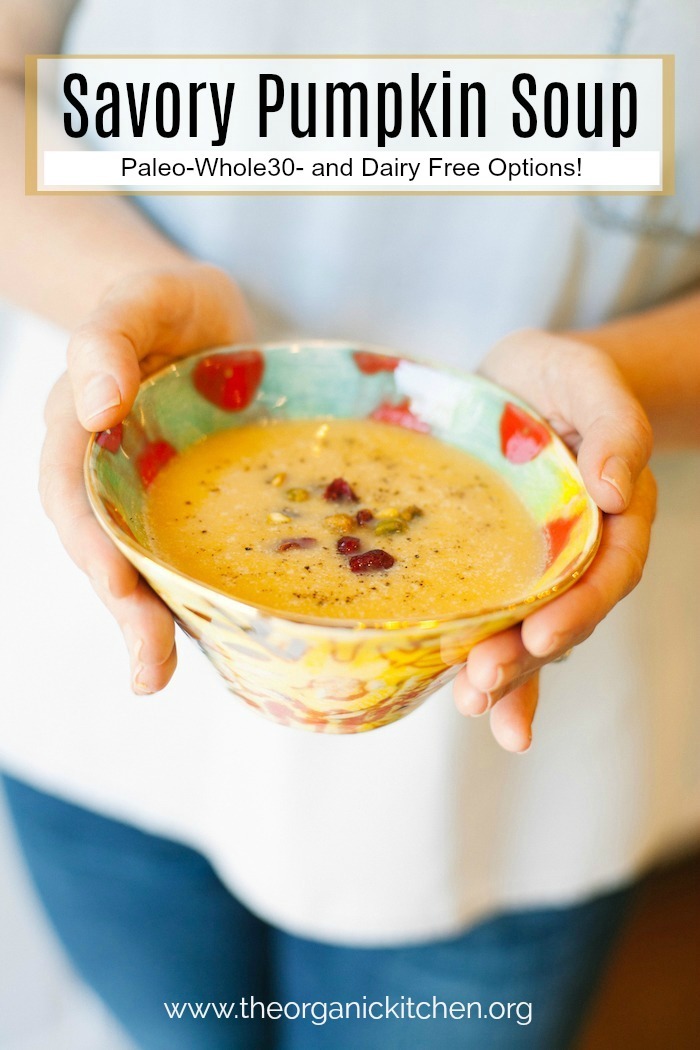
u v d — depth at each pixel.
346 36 0.52
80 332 0.44
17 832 0.67
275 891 0.62
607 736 0.62
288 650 0.38
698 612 0.63
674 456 0.59
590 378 0.47
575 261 0.56
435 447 0.51
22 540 0.60
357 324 0.58
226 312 0.51
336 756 0.58
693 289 0.61
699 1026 0.87
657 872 1.01
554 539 0.45
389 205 0.55
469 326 0.57
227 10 0.52
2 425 0.60
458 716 0.58
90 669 0.60
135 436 0.46
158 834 0.64
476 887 0.62
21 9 0.56
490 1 0.51
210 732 0.60
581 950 0.67
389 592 0.43
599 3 0.52
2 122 0.56
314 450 0.50
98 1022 0.82
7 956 0.80
